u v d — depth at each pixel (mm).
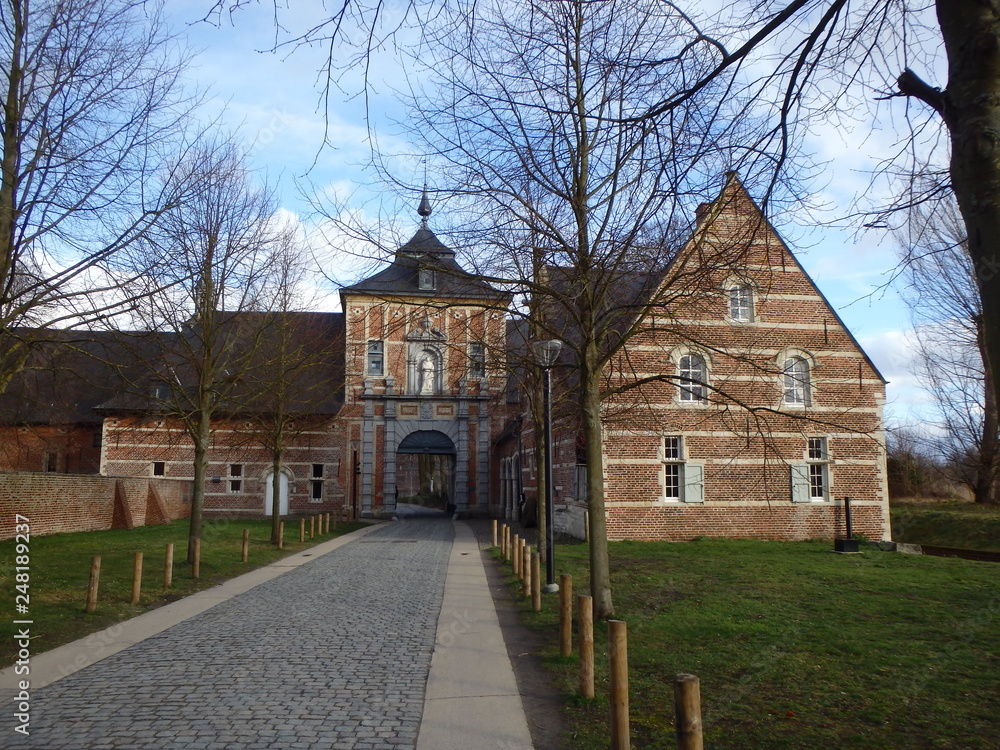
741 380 23031
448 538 26734
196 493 17188
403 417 41656
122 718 6203
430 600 12547
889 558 17719
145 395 17062
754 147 6074
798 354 23484
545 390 13383
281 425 23828
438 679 7500
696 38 5945
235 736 5793
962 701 6512
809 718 6109
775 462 23062
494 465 42781
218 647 8914
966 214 4145
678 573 14758
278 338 21812
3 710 6402
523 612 11336
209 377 17828
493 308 10773
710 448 22953
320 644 9094
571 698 6730
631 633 9141
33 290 10922
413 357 41844
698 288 9930
